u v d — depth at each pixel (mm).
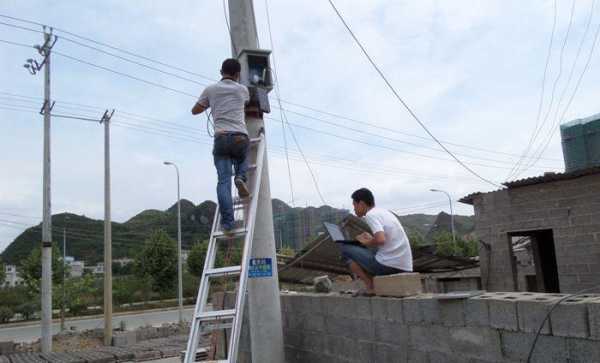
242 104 5762
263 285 6262
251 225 5242
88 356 15445
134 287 44969
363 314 5473
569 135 13188
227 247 6445
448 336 4426
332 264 11219
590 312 3322
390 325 5074
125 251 77250
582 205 10430
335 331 5953
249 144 5805
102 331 22625
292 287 16016
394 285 5117
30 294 39438
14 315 37969
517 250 16938
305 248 10250
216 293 9578
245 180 5609
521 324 3785
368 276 5629
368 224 5434
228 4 6887
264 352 6164
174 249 46281
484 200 12461
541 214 11148
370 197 5629
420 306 4719
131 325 31406
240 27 6734
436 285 15422
